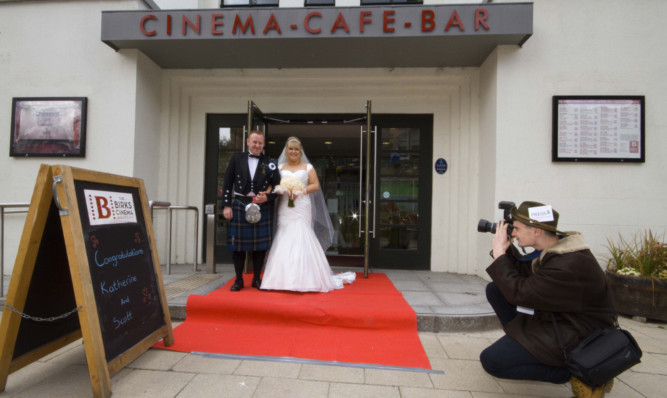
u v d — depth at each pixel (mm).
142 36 4211
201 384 2148
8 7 4715
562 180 4242
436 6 4023
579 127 4195
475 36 4055
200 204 5320
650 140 4176
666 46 4180
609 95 4180
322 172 6496
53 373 2273
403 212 5195
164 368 2334
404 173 5223
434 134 5129
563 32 4266
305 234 3643
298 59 4770
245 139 4984
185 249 5297
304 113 5277
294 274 3439
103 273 2078
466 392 2119
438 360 2523
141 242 2492
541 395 2104
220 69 5191
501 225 2068
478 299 3504
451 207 5051
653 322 3516
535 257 2023
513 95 4293
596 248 4195
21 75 4695
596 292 1787
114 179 2344
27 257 1966
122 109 4559
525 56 4281
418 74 5027
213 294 3369
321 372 2316
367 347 2678
